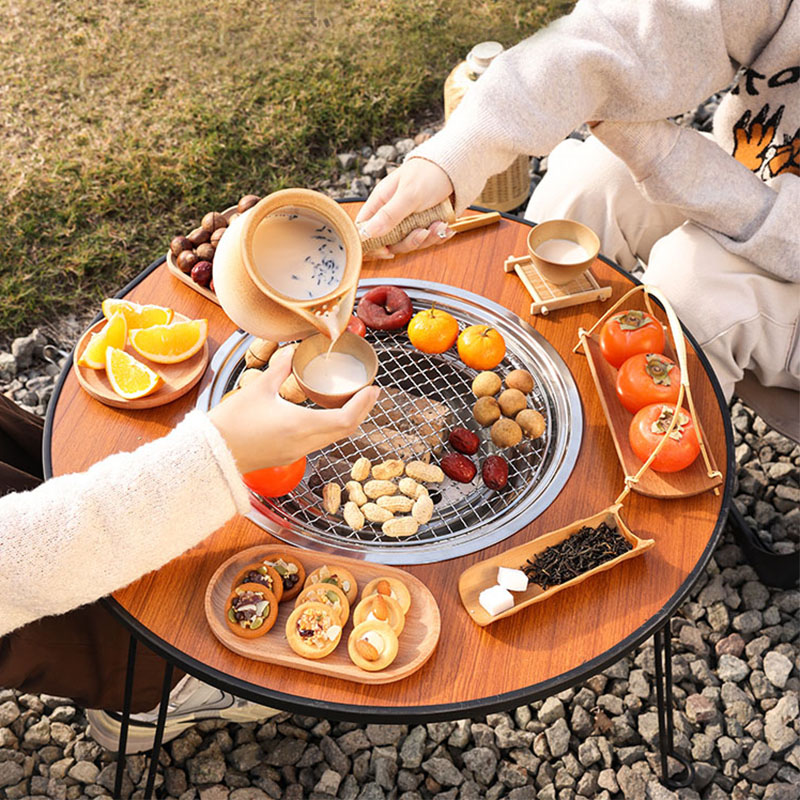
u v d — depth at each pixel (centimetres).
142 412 150
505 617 127
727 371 181
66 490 110
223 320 164
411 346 166
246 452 116
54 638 147
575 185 197
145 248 280
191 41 349
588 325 166
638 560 134
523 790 177
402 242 147
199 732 184
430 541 137
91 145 308
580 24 156
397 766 182
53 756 182
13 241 279
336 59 339
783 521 216
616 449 146
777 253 165
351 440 153
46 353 252
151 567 114
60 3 368
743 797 178
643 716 186
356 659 119
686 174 165
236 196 294
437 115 327
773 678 193
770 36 162
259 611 124
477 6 360
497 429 148
